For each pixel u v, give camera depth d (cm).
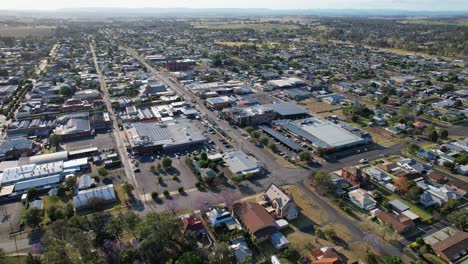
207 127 15025
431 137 13612
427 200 9350
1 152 11931
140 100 18112
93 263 6656
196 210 9044
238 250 7312
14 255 7350
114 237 7581
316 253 7306
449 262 7194
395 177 10794
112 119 15762
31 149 12262
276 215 8794
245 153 12550
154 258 6838
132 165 11506
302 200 9581
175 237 7612
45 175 10538
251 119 15412
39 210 8262
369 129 15125
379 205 9394
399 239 8012
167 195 9706
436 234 8112
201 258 6975
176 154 12375
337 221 8675
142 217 8638
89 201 8900
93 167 11369
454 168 11356
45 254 6481
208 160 11469
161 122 14838
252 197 9675
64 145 12988
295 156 12344
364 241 7925
